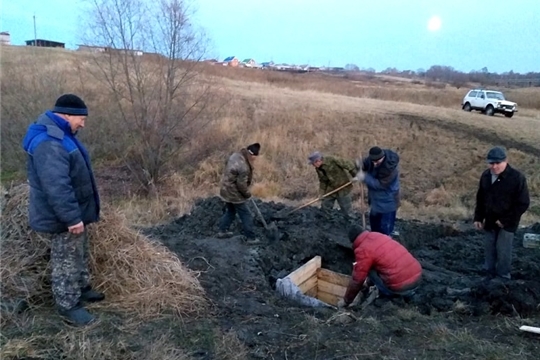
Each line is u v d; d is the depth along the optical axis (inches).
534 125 783.1
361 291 228.7
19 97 545.3
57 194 137.6
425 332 171.8
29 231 177.6
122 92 517.7
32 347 140.4
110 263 181.5
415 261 208.2
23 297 161.9
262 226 310.8
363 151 656.4
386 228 280.5
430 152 653.3
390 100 1138.7
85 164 152.1
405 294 206.8
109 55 492.1
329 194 338.6
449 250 323.6
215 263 231.6
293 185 555.8
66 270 153.3
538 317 187.9
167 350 147.6
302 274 247.8
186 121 544.1
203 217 320.2
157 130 517.3
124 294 175.2
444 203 514.0
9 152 534.3
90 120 581.0
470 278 253.6
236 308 186.4
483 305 195.6
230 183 277.4
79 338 147.6
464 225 391.2
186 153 582.6
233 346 155.4
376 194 277.1
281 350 156.8
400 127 729.6
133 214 389.1
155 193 479.2
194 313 175.8
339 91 1295.5
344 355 153.5
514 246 310.2
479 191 243.0
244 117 727.7
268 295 209.8
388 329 174.1
